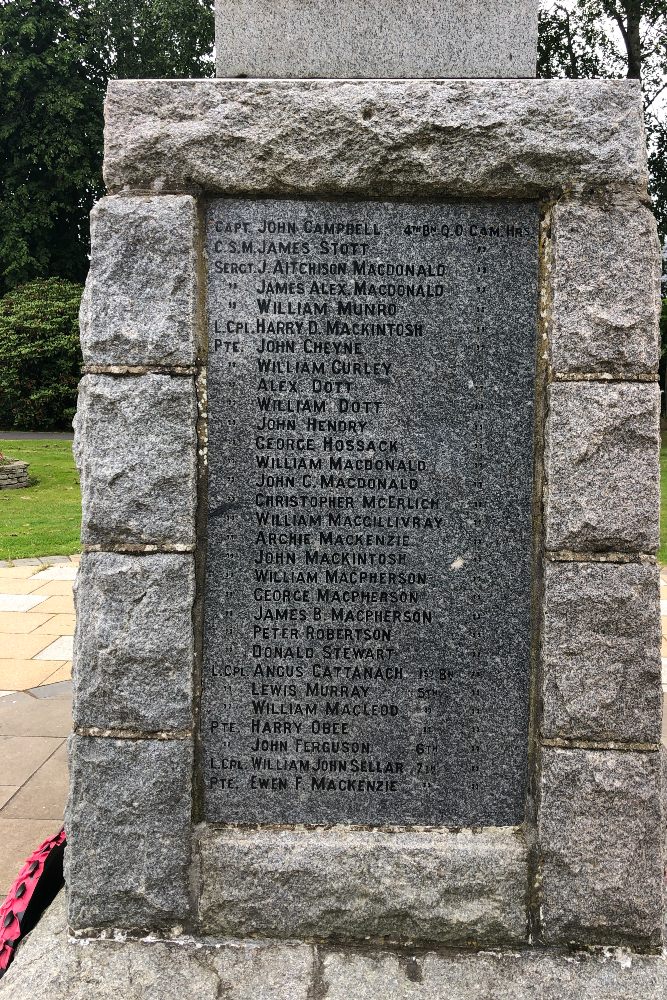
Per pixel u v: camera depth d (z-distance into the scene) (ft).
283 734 8.80
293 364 8.57
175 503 8.42
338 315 8.54
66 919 8.89
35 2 81.92
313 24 8.66
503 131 8.13
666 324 62.34
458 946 8.50
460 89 8.14
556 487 8.24
